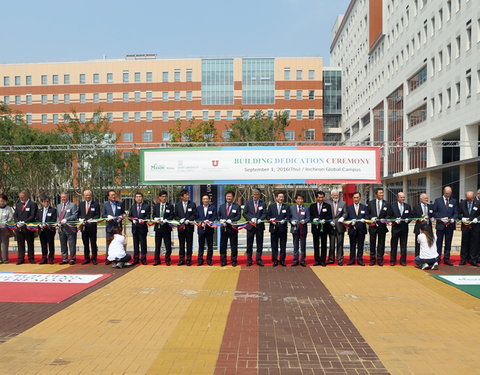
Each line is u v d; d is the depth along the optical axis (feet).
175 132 130.72
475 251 37.37
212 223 37.88
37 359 16.15
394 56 156.25
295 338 18.56
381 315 22.15
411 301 25.11
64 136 101.50
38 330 19.66
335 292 27.48
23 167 90.89
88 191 39.06
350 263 38.34
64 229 38.96
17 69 232.32
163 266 38.01
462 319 21.40
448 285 29.58
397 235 37.86
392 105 159.53
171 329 19.83
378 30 173.37
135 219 38.65
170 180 41.70
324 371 15.06
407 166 133.59
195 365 15.60
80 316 21.99
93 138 95.30
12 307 23.75
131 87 228.22
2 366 15.48
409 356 16.43
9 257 44.06
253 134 114.11
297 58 226.58
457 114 104.17
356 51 218.79
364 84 202.28
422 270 35.65
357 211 37.91
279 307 23.73
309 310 23.08
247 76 226.79
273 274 33.88
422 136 127.75
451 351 16.96
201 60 227.40
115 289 28.45
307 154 41.04
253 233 37.88
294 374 14.83
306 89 226.38
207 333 19.24
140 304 24.43
